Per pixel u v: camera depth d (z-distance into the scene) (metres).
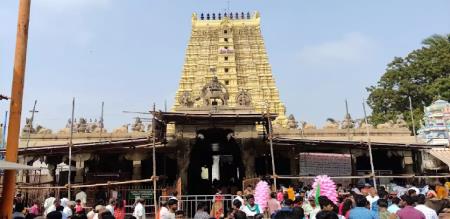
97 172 32.91
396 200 14.59
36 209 19.58
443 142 43.56
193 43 68.88
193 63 66.94
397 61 67.00
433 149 34.06
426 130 46.12
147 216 26.22
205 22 71.44
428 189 24.47
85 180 30.67
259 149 29.91
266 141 28.73
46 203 20.22
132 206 25.12
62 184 33.03
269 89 63.88
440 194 22.30
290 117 39.88
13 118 10.75
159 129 28.00
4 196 10.62
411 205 12.28
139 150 31.73
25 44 11.12
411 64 65.19
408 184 29.64
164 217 13.95
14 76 10.92
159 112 24.86
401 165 33.59
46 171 38.59
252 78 64.88
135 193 27.58
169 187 29.77
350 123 37.62
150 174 36.06
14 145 10.72
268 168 35.53
